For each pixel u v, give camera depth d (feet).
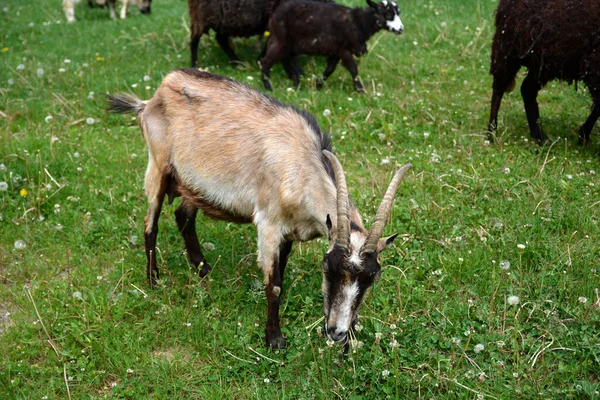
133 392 9.19
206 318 10.12
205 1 17.78
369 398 9.03
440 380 9.08
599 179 12.80
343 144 14.52
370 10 16.55
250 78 16.66
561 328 9.64
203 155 10.19
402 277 10.69
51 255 11.60
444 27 21.09
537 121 14.35
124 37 21.59
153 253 10.98
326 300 8.61
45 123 15.65
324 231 9.46
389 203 8.51
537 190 12.56
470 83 17.39
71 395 9.18
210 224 12.28
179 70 10.73
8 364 9.49
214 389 9.19
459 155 13.91
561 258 10.80
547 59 13.44
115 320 10.23
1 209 12.53
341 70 18.43
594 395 8.70
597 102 13.17
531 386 8.97
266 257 9.76
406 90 17.02
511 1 13.79
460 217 11.93
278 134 9.78
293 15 16.83
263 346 9.81
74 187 13.16
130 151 14.51
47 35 22.71
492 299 10.02
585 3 12.81
